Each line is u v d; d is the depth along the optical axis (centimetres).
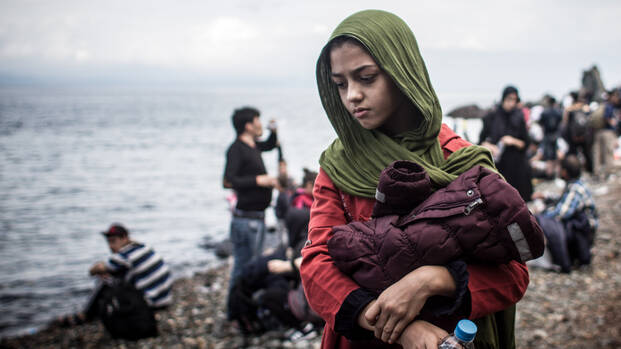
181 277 914
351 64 120
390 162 124
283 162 709
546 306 533
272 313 511
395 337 105
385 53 118
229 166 524
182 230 1414
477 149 124
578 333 459
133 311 574
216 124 8056
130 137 5484
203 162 3309
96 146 4456
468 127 685
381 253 109
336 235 118
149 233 1387
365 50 119
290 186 758
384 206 115
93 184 2419
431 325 105
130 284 598
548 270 650
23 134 5819
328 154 136
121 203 1898
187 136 5656
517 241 101
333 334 133
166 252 1159
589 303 531
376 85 120
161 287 679
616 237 779
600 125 1220
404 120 130
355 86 121
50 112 11631
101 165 3183
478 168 111
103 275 674
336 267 119
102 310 579
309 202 510
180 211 1709
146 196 2044
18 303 857
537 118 1294
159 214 1669
